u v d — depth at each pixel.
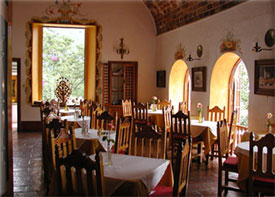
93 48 9.48
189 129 5.29
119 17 9.56
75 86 9.75
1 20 2.42
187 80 8.77
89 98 9.67
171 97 8.91
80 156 2.42
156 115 7.39
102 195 2.43
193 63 7.54
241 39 5.72
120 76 9.65
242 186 3.68
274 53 4.82
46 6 9.07
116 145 4.31
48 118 4.58
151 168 3.00
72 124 6.12
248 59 5.52
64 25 9.23
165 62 9.17
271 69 4.85
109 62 9.41
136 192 2.65
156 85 9.84
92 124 6.02
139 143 3.72
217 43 6.50
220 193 3.95
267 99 4.97
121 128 4.36
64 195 2.57
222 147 4.13
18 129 9.05
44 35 9.45
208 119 6.44
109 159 3.11
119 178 2.70
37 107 9.16
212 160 5.83
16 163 5.51
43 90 9.52
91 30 9.55
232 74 6.72
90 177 2.41
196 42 7.38
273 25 4.86
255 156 3.54
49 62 9.53
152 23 9.82
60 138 3.45
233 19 5.95
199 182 4.55
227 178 4.11
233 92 6.70
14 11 8.91
